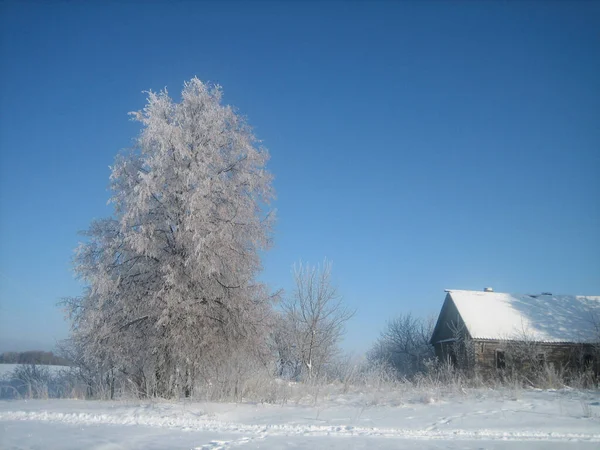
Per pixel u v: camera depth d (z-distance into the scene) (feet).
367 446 30.76
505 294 126.41
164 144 64.49
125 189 67.62
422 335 148.56
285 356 105.81
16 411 45.80
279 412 46.75
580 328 111.45
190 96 68.95
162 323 60.29
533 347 99.81
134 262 65.46
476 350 108.17
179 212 65.10
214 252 63.62
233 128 71.15
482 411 46.78
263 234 69.56
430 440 33.24
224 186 66.08
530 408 48.52
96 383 73.15
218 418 42.96
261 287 67.67
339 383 69.26
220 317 64.75
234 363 60.95
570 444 31.99
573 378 81.25
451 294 123.95
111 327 63.36
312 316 105.91
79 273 65.62
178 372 61.52
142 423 39.96
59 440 31.60
